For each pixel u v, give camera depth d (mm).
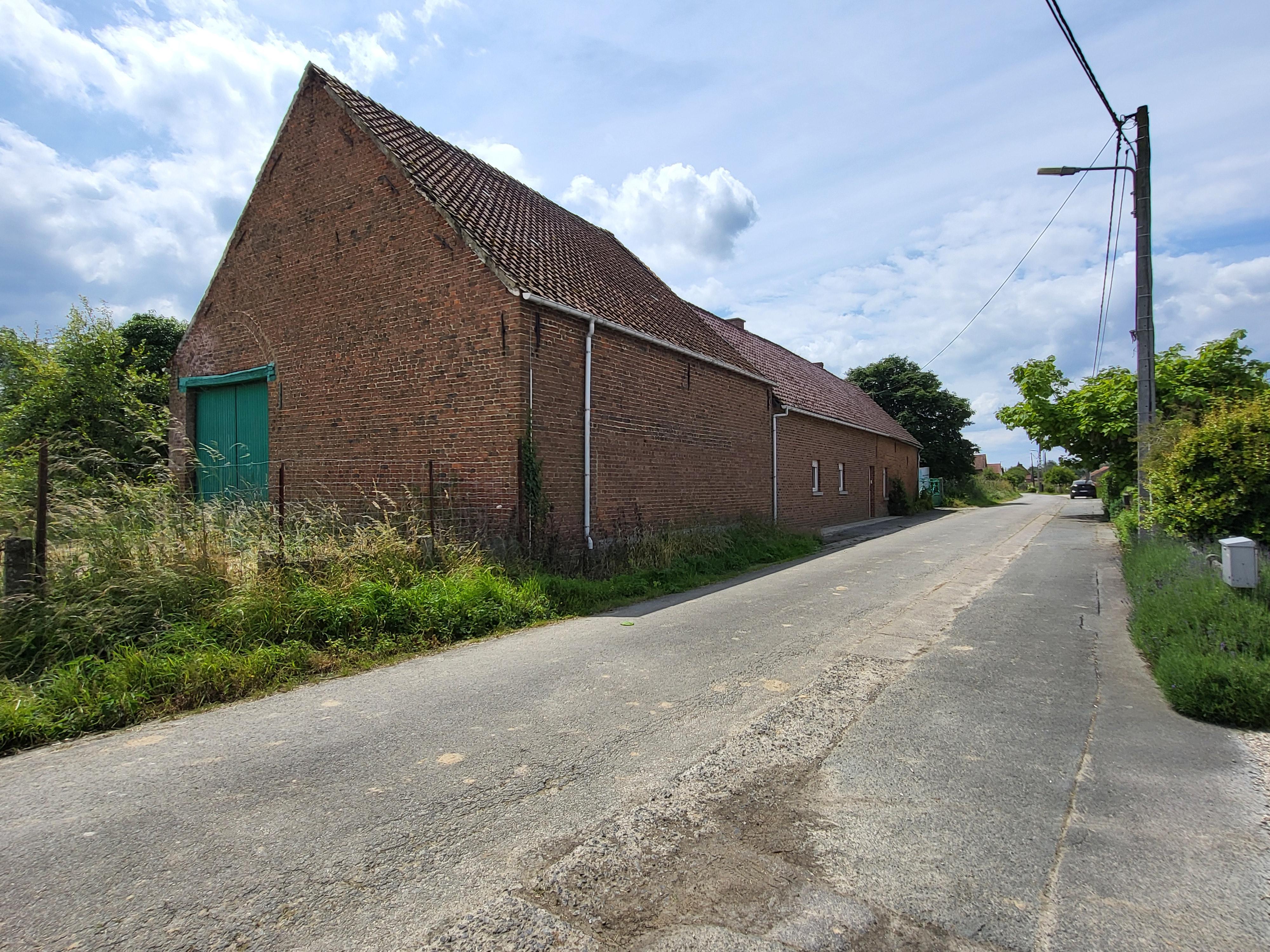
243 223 13641
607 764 3832
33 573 5410
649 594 9430
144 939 2383
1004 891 2654
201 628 5738
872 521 26031
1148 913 2510
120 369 15516
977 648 6355
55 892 2658
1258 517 6977
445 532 9219
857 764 3816
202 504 7227
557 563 9602
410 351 10867
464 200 11672
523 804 3363
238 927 2447
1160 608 6195
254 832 3113
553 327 10273
